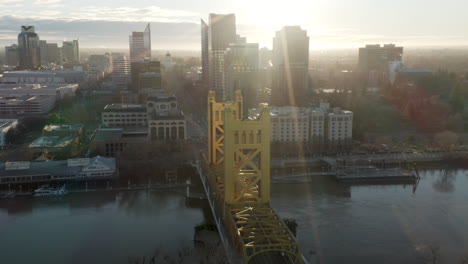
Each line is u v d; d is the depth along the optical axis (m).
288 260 174.00
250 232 180.00
